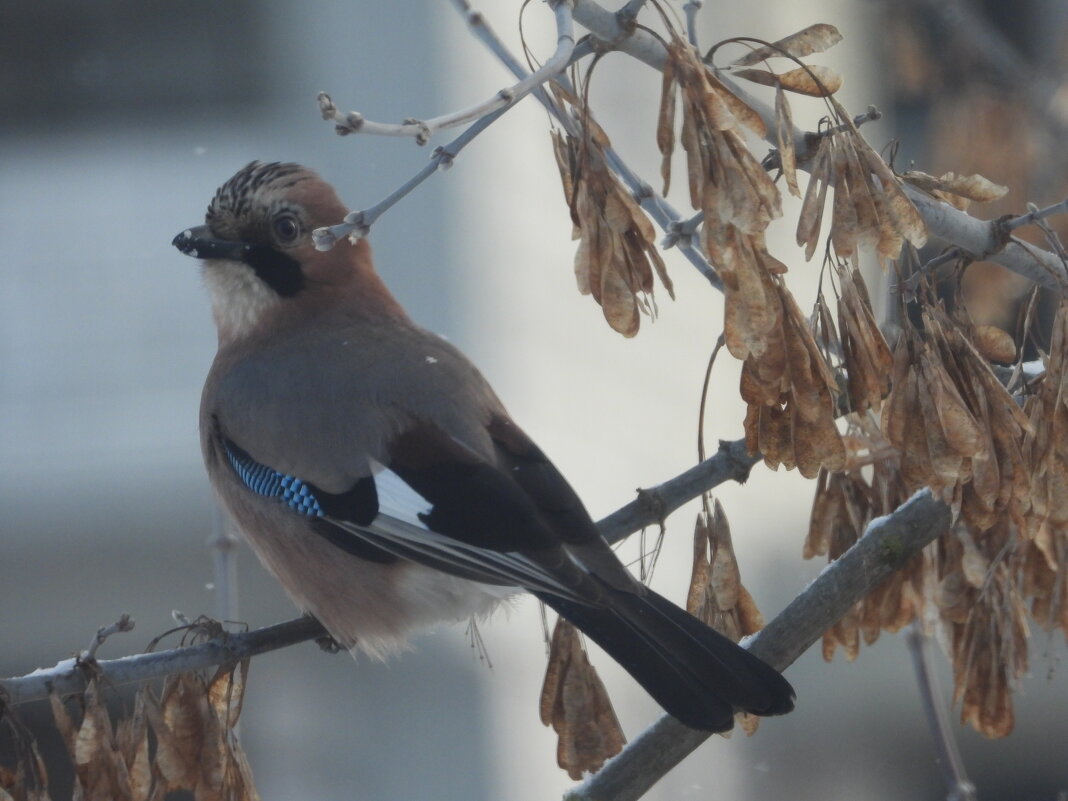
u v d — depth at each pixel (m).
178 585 15.59
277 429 8.31
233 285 8.98
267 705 13.77
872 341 6.34
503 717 13.14
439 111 13.31
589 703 7.16
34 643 15.51
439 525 7.63
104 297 15.94
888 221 6.14
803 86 6.34
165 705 6.90
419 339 8.62
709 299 15.89
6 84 15.92
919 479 6.33
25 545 15.64
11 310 15.85
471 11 6.70
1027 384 6.97
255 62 15.40
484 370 13.34
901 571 7.54
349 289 8.98
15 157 16.14
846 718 16.02
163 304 15.92
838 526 7.51
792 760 15.75
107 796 6.51
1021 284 9.73
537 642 13.27
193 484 15.71
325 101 5.55
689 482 7.32
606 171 6.03
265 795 13.57
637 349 14.83
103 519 15.68
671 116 5.85
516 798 13.15
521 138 13.71
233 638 7.16
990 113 11.80
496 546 7.42
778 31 15.88
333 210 9.02
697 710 6.65
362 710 13.41
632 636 6.91
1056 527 6.55
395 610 8.26
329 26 13.77
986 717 7.38
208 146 15.81
